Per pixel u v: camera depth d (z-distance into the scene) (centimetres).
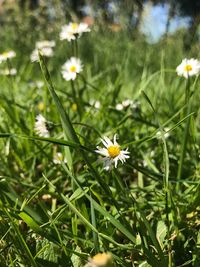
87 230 16
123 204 18
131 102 28
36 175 23
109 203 18
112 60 60
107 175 20
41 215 16
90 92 39
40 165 24
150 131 26
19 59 67
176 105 30
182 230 16
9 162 23
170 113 27
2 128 25
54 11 67
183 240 16
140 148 24
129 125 27
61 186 21
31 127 24
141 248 15
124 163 16
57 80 49
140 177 21
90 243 15
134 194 20
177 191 19
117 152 15
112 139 23
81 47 72
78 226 18
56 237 15
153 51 51
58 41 67
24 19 83
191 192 18
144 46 57
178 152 23
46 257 14
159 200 18
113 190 19
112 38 69
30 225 14
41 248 15
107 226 16
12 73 38
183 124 25
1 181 17
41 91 36
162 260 14
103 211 15
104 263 11
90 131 25
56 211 16
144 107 33
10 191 17
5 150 23
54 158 23
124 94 38
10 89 30
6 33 82
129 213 18
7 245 14
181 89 36
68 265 14
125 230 14
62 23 68
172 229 16
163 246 15
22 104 33
